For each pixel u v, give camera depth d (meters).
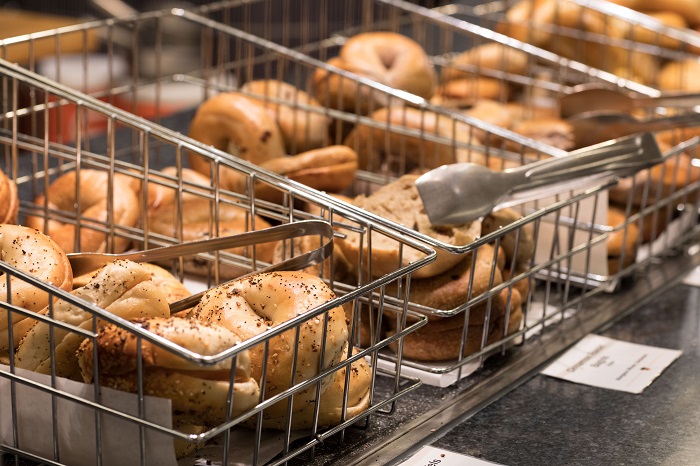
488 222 0.93
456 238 0.84
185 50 2.51
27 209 1.09
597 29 1.63
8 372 0.64
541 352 0.91
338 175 1.09
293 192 0.77
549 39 1.65
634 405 0.81
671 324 1.00
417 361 0.86
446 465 0.70
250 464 0.65
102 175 1.10
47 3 2.64
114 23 1.22
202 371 0.58
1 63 0.86
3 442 0.66
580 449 0.73
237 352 0.56
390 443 0.72
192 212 1.09
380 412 0.77
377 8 2.39
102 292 0.63
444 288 0.84
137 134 1.38
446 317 0.85
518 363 0.88
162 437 0.58
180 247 0.74
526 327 0.90
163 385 0.58
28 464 0.67
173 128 1.58
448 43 1.83
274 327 0.59
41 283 0.58
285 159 1.09
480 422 0.77
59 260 0.69
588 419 0.79
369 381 0.73
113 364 0.59
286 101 1.23
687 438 0.76
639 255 1.15
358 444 0.71
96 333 0.59
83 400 0.60
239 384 0.59
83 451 0.62
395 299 0.76
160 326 0.58
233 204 0.86
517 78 1.56
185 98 2.40
